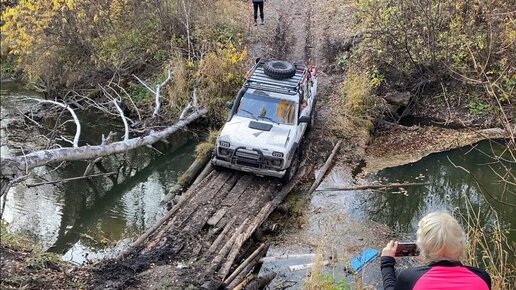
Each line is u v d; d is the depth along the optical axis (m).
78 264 9.11
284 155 11.38
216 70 15.78
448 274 3.54
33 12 16.70
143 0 18.36
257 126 11.91
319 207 11.56
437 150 14.14
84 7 17.08
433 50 15.38
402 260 9.37
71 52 17.39
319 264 8.34
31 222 11.59
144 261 9.00
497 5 14.45
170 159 14.58
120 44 17.58
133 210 12.30
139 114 15.10
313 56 17.70
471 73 15.56
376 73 16.28
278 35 18.83
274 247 10.21
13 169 9.95
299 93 12.37
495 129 14.82
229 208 10.95
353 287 8.77
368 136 14.49
